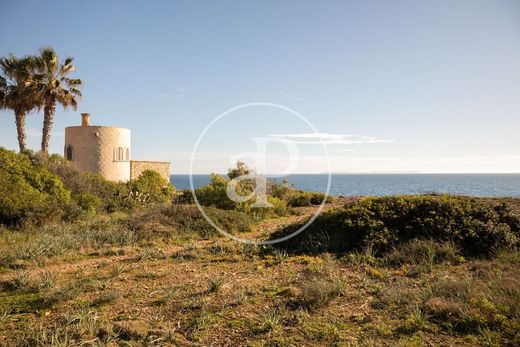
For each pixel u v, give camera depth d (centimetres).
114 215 1361
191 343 368
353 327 390
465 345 345
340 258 693
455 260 634
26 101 2041
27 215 1042
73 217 1147
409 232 744
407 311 422
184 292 520
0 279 579
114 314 442
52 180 1346
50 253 732
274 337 373
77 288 521
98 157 2441
